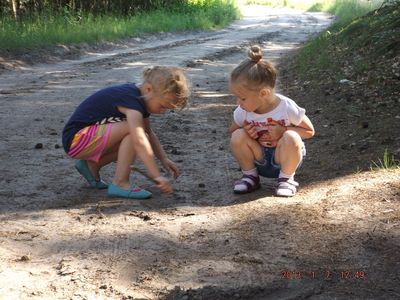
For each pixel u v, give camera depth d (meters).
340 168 3.34
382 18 7.38
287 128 2.93
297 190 3.03
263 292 2.06
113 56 10.30
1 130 4.43
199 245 2.40
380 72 5.79
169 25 15.62
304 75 6.94
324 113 4.87
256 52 2.80
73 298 2.02
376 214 2.60
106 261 2.28
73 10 13.91
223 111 5.34
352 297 2.01
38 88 6.59
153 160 2.81
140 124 2.83
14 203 2.89
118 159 2.97
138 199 2.96
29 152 3.82
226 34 15.76
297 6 34.38
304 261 2.24
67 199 2.96
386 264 2.20
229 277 2.14
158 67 2.89
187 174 3.40
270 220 2.61
